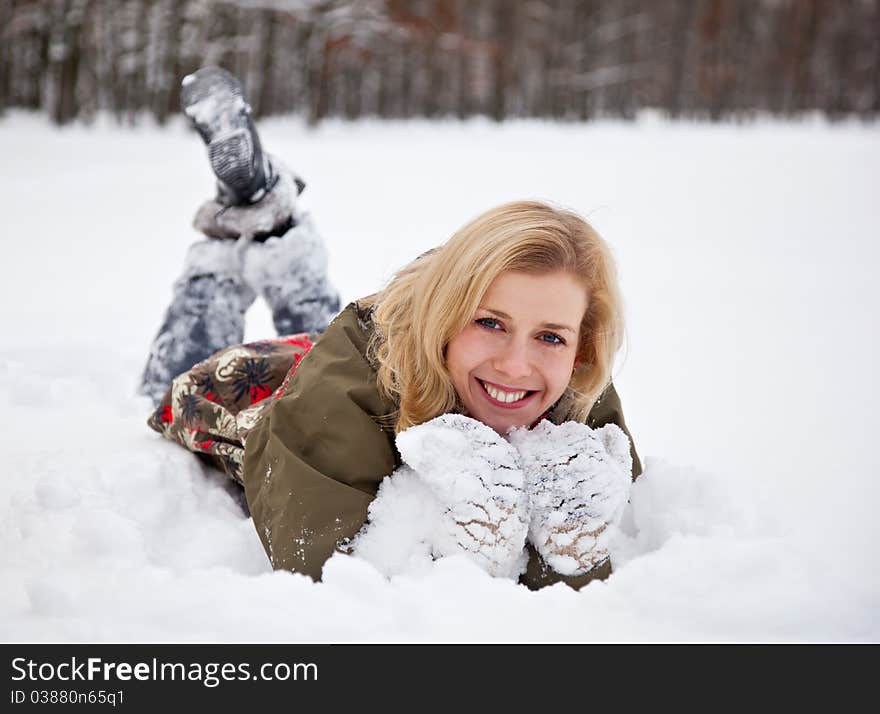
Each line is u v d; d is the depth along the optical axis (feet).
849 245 30.37
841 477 9.84
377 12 108.58
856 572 7.08
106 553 6.24
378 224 33.83
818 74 148.36
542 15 126.93
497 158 58.80
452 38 117.08
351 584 5.49
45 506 7.11
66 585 5.49
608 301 7.03
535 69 132.98
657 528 7.06
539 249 6.43
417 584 5.64
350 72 121.90
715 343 17.01
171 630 5.05
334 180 46.80
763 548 5.75
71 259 26.27
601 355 7.24
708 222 35.63
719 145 68.39
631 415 12.37
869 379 14.40
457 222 35.12
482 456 6.35
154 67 95.40
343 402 6.75
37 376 12.20
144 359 14.02
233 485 8.66
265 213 11.11
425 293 6.73
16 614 5.36
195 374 9.00
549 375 6.66
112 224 34.12
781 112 148.15
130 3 96.58
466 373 6.68
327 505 6.39
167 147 62.80
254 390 8.84
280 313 11.41
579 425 6.82
